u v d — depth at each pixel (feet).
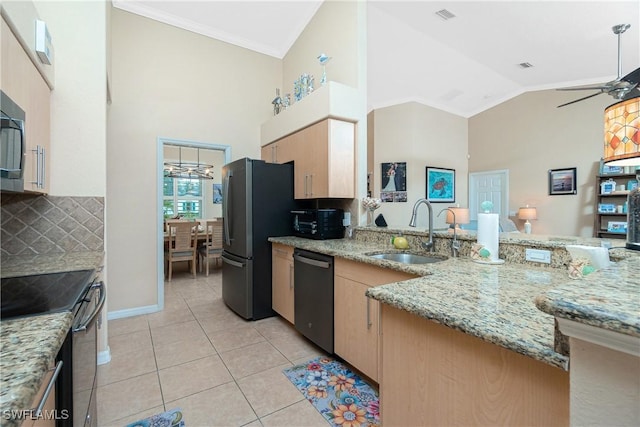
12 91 3.98
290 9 11.41
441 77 16.81
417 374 3.13
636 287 1.90
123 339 8.25
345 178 8.96
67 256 6.09
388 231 7.83
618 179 15.64
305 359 7.18
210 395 5.78
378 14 11.62
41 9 6.39
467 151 22.09
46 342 2.35
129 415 5.20
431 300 3.11
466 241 5.99
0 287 3.94
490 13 11.33
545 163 18.38
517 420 2.38
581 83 16.98
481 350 2.60
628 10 10.62
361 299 6.20
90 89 6.79
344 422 5.08
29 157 4.76
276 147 11.59
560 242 4.80
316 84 11.07
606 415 1.61
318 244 8.10
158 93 10.99
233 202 10.29
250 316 9.56
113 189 10.12
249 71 13.06
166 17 11.11
